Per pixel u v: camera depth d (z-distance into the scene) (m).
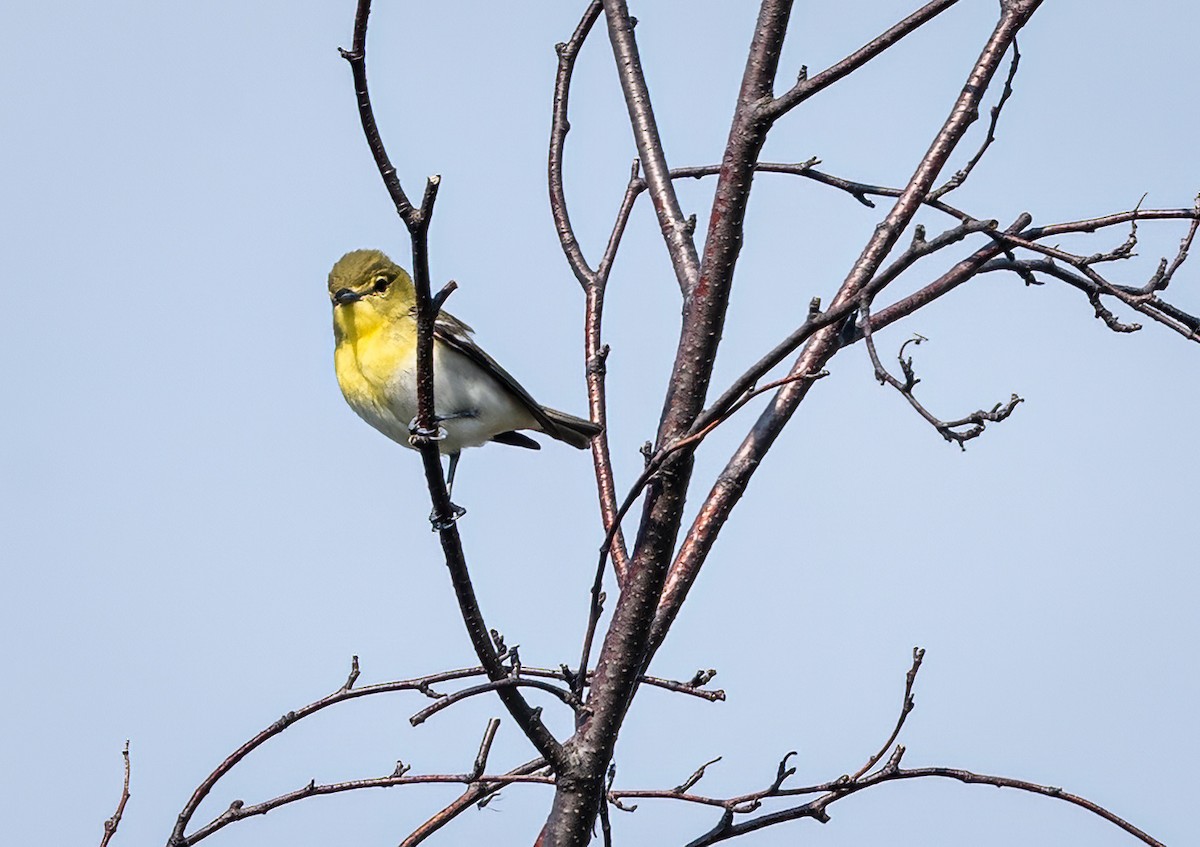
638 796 9.87
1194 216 9.82
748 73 9.31
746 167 9.17
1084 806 9.21
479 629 8.72
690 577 9.81
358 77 7.54
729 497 9.99
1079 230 10.51
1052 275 10.59
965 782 9.37
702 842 9.41
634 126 11.45
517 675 8.68
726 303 9.19
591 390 11.25
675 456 8.84
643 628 8.89
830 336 10.37
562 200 12.38
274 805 8.93
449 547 8.66
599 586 8.59
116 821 9.04
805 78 9.61
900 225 10.37
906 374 7.61
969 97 10.48
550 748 8.77
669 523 8.88
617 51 11.80
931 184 10.41
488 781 9.15
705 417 8.02
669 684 9.70
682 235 10.77
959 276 10.90
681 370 9.14
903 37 8.91
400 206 7.86
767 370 7.91
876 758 9.52
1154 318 9.52
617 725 8.88
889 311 10.78
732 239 9.16
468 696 8.43
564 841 8.75
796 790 9.57
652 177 11.16
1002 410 7.37
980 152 10.59
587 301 11.77
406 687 9.34
